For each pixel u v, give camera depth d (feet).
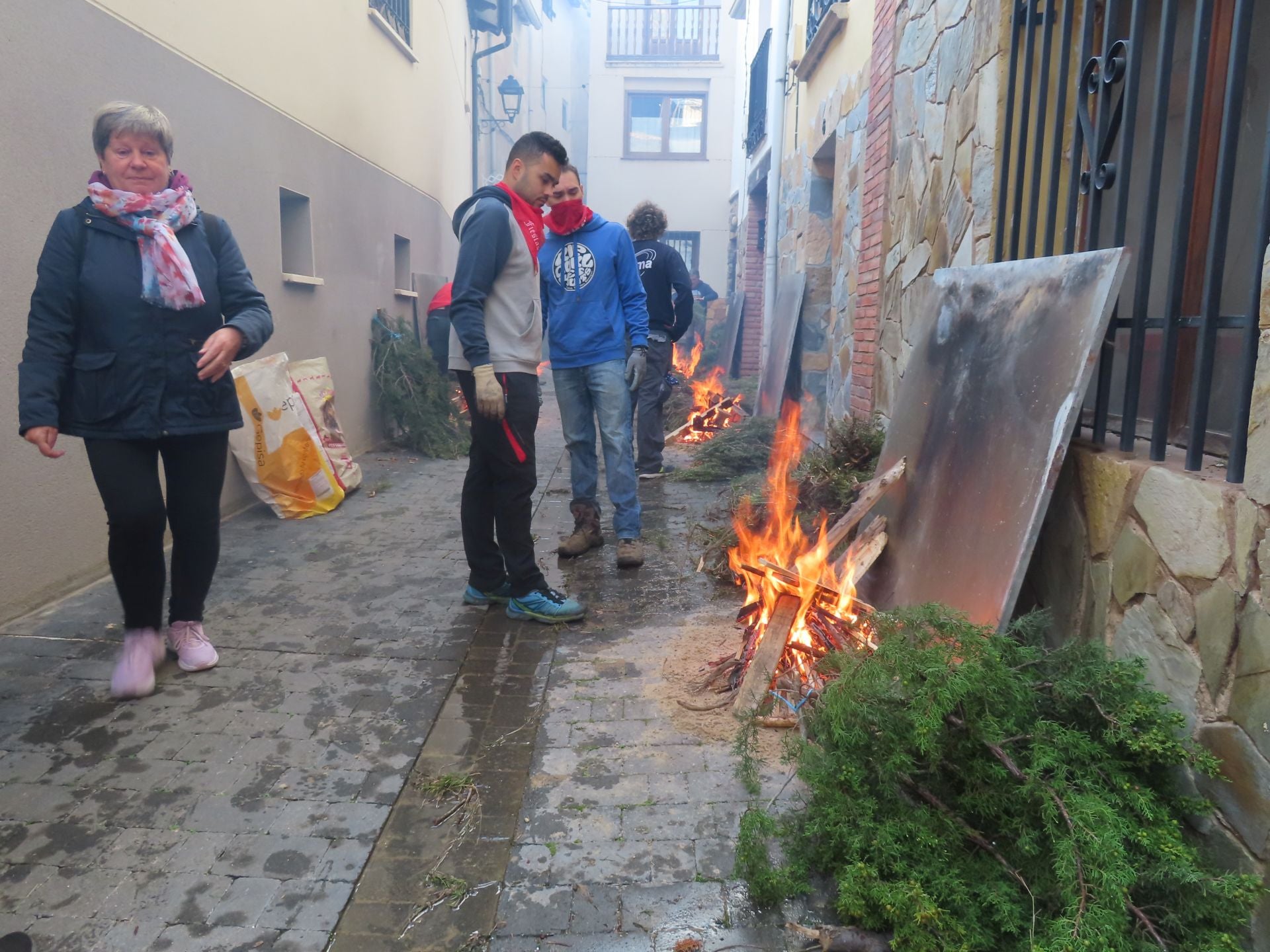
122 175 9.25
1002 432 8.84
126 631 9.78
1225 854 5.78
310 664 10.77
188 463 10.02
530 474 12.00
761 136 42.60
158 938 6.23
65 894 6.64
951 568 9.04
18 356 11.69
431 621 12.30
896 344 16.92
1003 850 6.36
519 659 11.01
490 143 55.01
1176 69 9.34
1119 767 6.23
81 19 12.76
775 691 9.37
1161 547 6.74
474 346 11.23
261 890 6.73
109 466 9.29
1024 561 7.59
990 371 9.54
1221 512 6.00
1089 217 8.75
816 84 28.63
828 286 29.32
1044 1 10.62
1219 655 5.96
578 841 7.34
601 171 67.00
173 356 9.43
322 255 22.48
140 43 14.21
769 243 35.55
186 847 7.21
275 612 12.55
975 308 10.58
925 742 6.15
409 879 6.89
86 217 9.14
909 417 11.79
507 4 45.62
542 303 15.76
